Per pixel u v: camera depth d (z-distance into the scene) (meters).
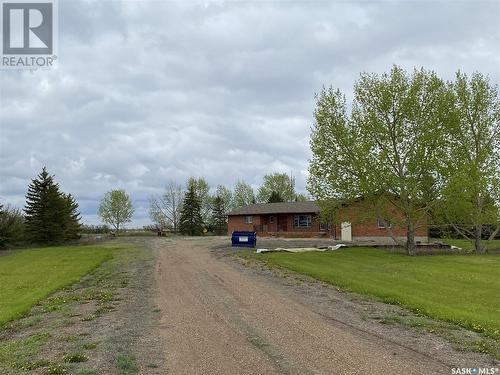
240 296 14.08
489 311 11.95
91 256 30.03
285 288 15.81
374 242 42.50
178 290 15.47
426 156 28.80
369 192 28.83
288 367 7.27
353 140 29.52
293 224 57.03
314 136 30.61
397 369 7.18
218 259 26.31
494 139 34.53
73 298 14.51
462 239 50.00
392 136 29.83
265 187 97.50
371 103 30.20
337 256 27.97
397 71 29.83
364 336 9.25
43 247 46.19
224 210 93.44
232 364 7.45
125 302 13.48
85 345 8.64
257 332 9.52
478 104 34.78
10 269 24.44
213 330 9.74
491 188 32.94
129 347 8.54
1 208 47.25
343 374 6.94
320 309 12.12
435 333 9.55
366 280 17.67
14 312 12.32
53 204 49.88
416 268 22.11
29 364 7.54
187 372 7.07
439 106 29.52
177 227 90.69
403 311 11.98
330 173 30.16
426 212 30.70
